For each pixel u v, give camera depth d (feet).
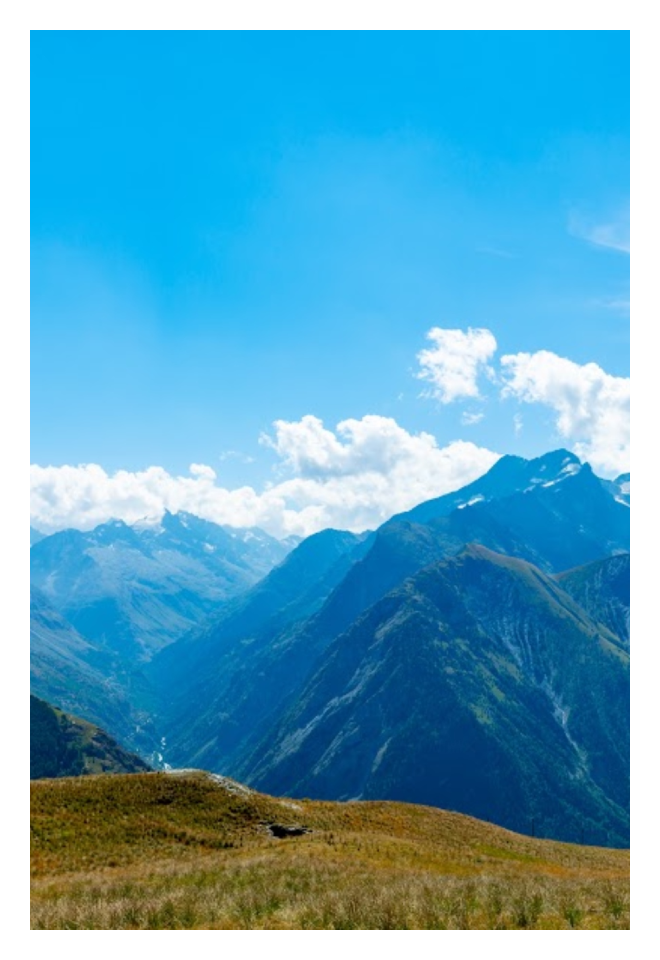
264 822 183.93
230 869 119.96
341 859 139.03
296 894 91.61
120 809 176.96
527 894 87.66
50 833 155.33
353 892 87.86
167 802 186.80
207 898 89.45
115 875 123.54
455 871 144.87
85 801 178.60
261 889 96.37
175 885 107.55
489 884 98.07
